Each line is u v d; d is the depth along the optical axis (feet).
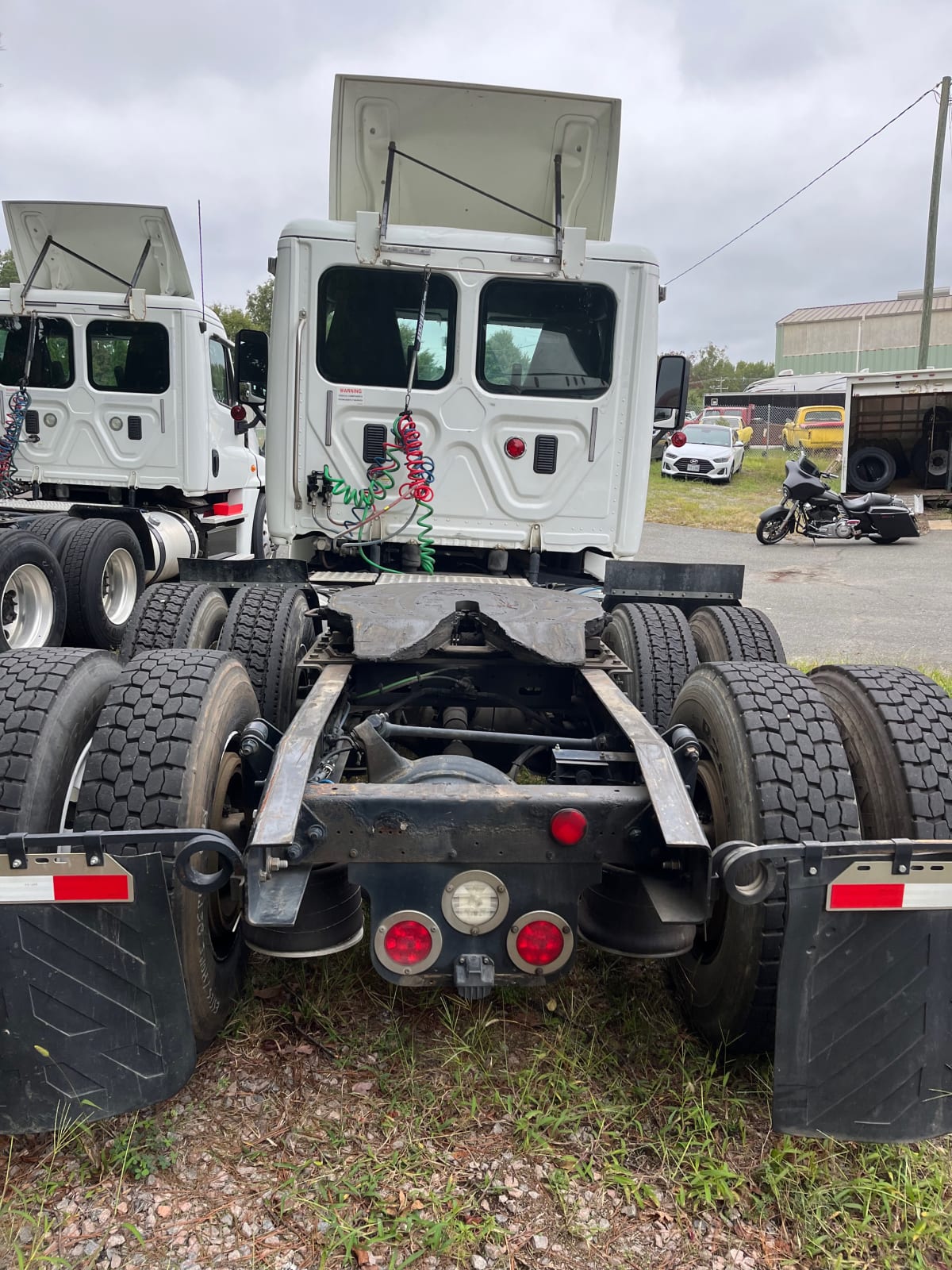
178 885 7.13
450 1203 6.68
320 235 15.94
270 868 6.86
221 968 8.16
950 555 47.14
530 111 15.96
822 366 183.32
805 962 6.57
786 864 6.47
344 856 7.10
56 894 6.36
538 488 17.12
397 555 17.61
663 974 9.68
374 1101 7.75
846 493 62.69
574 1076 8.00
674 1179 7.00
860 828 7.67
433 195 17.06
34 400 25.90
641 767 7.50
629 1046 8.53
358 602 10.80
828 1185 6.94
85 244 25.16
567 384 16.97
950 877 6.55
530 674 11.03
